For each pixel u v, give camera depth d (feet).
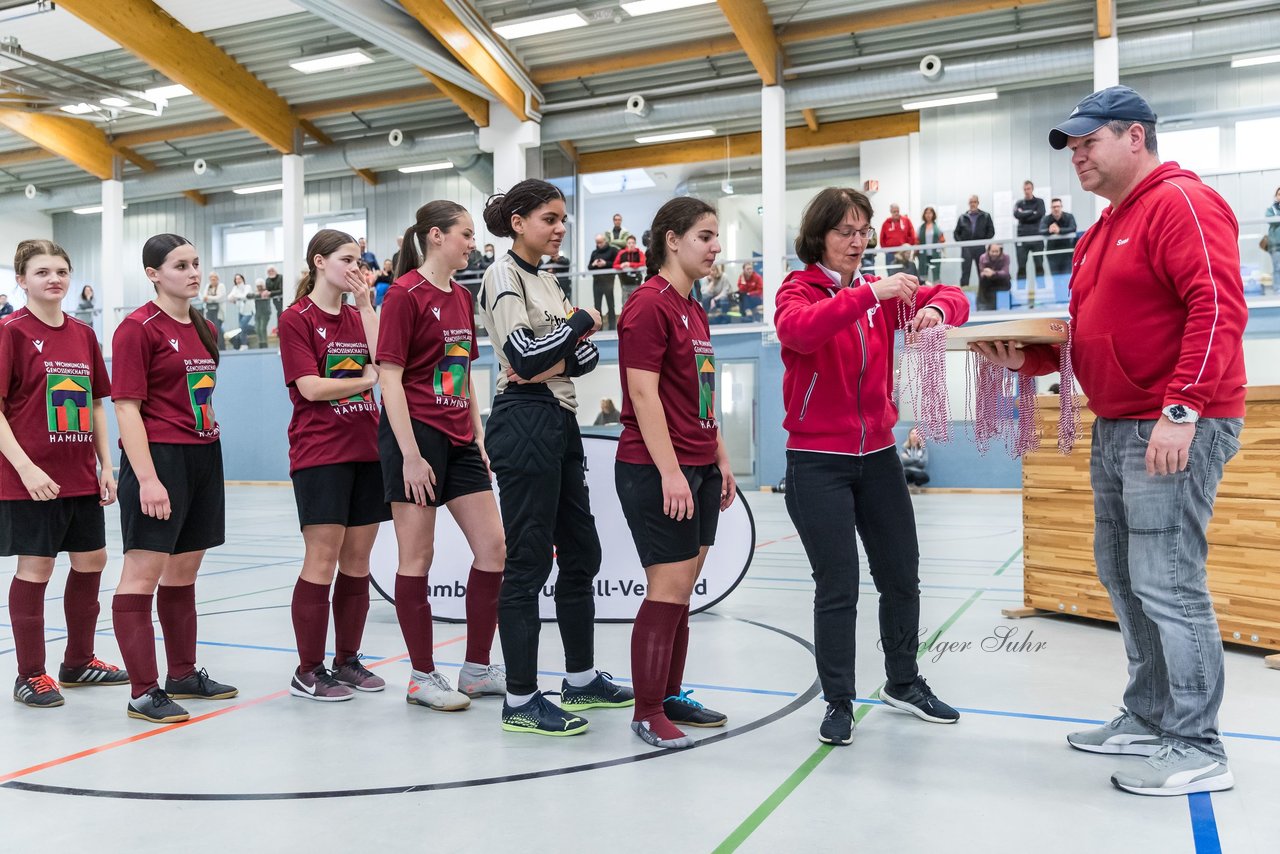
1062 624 14.16
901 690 9.69
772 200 48.26
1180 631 7.70
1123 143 7.94
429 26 43.52
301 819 7.11
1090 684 10.79
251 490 55.42
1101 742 8.49
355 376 11.36
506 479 9.28
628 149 61.72
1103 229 8.25
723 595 15.37
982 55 45.57
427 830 6.87
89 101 50.26
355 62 49.19
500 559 10.94
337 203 68.18
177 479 10.33
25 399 10.69
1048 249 41.88
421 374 10.47
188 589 10.96
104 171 61.52
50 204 68.03
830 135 57.52
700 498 9.22
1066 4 43.93
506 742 9.03
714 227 8.87
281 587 19.19
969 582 18.38
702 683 11.14
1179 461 7.38
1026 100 51.70
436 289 10.62
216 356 10.98
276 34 49.11
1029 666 11.66
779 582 19.26
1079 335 8.34
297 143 57.41
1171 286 7.66
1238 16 41.91
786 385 9.09
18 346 10.62
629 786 7.75
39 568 10.82
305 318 11.08
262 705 10.50
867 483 9.21
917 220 55.62
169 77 49.57
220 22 47.88
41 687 10.68
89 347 11.36
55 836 6.86
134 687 10.02
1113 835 6.66
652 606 8.89
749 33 44.29
